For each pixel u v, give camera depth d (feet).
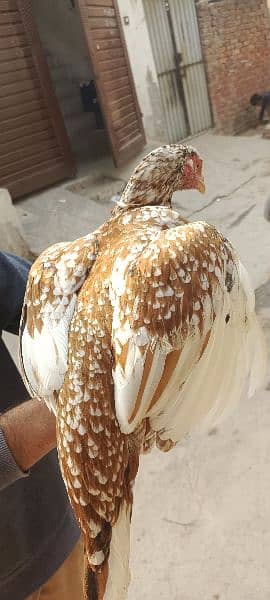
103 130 23.77
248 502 6.91
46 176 18.66
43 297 2.39
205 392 2.23
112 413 2.09
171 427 2.27
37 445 2.61
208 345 2.12
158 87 24.22
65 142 19.03
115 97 19.93
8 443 2.58
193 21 25.82
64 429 2.14
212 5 26.02
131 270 2.10
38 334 2.35
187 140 26.81
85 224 17.15
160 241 2.15
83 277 2.39
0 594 3.31
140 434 2.23
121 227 2.53
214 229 2.30
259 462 7.46
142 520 7.05
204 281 2.07
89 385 2.10
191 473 7.57
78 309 2.24
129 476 2.21
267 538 6.40
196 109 27.25
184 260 2.06
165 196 3.15
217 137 26.14
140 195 3.06
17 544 3.33
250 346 2.48
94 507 2.10
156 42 24.58
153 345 1.99
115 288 2.12
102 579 2.09
